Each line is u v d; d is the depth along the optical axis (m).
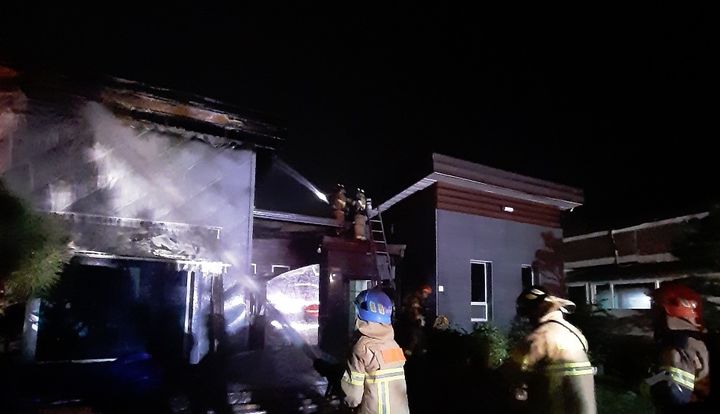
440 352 8.12
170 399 7.32
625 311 13.35
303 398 7.84
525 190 14.77
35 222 4.72
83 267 10.51
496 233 14.75
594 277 14.74
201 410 7.09
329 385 6.73
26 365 7.96
